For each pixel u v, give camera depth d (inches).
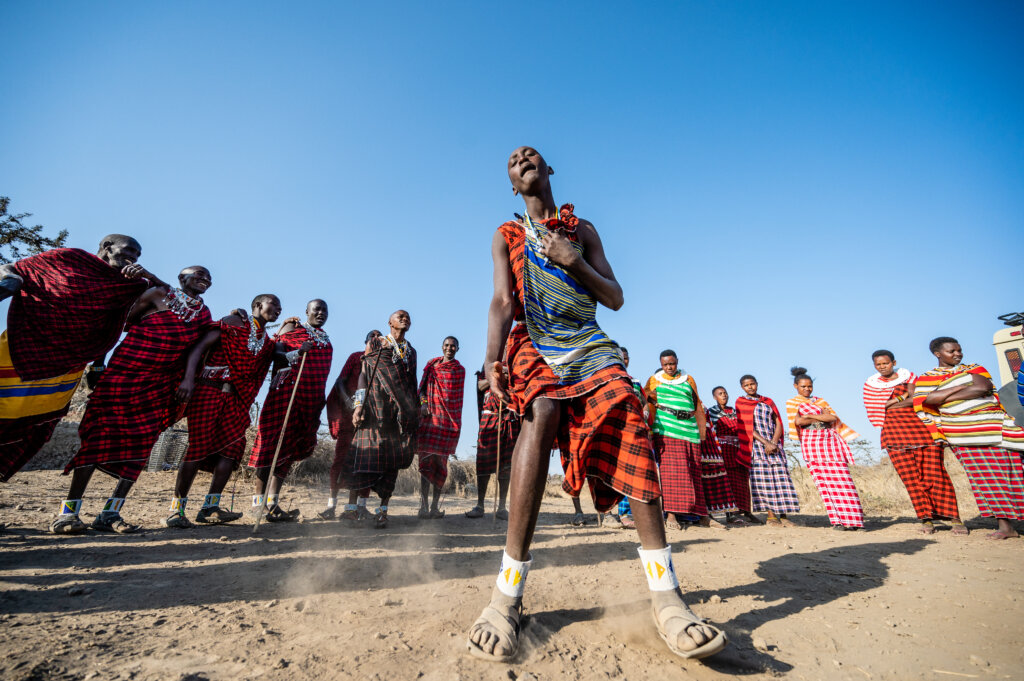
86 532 148.6
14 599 85.8
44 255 140.9
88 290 140.3
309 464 404.5
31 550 121.6
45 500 218.5
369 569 119.2
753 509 277.9
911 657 81.5
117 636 73.3
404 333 222.8
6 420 131.9
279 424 205.5
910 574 133.3
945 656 82.4
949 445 217.0
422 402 248.2
